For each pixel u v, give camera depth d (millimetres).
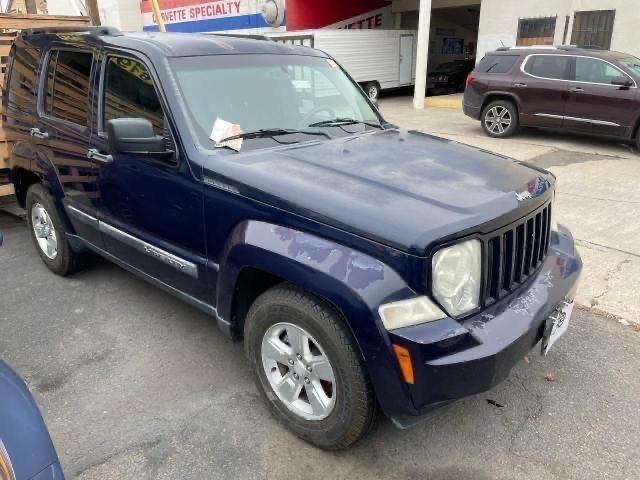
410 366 2205
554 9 14156
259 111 3346
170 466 2615
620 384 3232
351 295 2240
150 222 3336
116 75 3488
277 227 2582
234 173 2758
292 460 2656
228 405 3053
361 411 2441
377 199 2449
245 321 2889
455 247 2291
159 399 3107
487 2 15547
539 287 2738
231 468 2605
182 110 3059
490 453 2713
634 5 12625
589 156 9172
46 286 4539
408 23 22141
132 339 3730
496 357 2262
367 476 2564
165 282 3430
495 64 10906
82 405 3057
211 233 2930
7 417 1842
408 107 16453
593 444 2760
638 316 3961
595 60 9625
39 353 3568
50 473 1823
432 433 2848
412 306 2223
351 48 17641
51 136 4090
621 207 6410
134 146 2912
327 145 3240
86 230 4047
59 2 18016
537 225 2836
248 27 20016
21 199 4965
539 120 10367
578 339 3699
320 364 2559
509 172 2975
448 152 3258
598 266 4793
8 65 4793
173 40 3477
